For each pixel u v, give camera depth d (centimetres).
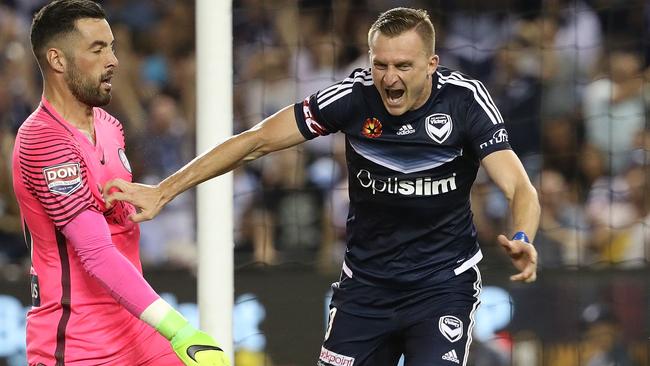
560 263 2408
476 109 1377
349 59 2948
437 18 3047
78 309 1284
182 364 1352
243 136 1377
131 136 2750
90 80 1262
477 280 1484
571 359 2158
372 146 1405
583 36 3033
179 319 1205
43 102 1276
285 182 2622
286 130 1395
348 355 1517
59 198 1220
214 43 1566
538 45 3000
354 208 1473
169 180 1324
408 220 1433
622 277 2166
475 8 3067
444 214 1434
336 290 1534
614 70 2914
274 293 2108
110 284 1209
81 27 1252
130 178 1356
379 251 1465
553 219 2642
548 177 2742
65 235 1234
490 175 1362
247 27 2970
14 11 2914
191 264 2355
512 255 1215
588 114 2847
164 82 2884
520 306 2166
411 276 1457
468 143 1396
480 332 2156
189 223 2508
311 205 2584
